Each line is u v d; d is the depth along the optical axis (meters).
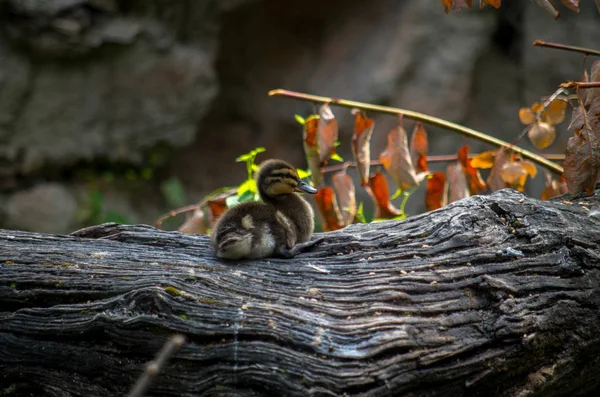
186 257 8.49
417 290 7.68
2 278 8.11
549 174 11.62
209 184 26.34
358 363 6.95
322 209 11.75
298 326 7.22
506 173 10.63
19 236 8.97
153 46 22.91
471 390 7.20
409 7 25.02
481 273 7.88
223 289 7.72
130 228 9.38
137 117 23.33
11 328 7.84
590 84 9.02
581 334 7.68
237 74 26.08
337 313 7.41
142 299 7.50
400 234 8.57
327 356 6.99
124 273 8.05
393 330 7.19
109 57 22.45
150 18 22.78
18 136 21.91
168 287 7.61
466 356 7.18
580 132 8.94
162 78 23.23
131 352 7.45
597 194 9.39
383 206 11.88
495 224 8.51
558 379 7.65
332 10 25.98
